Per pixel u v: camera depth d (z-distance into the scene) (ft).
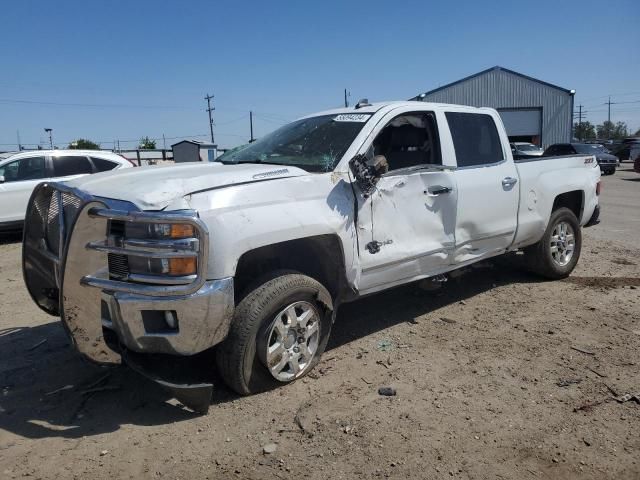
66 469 10.05
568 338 15.88
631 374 13.58
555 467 10.03
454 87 132.67
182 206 10.89
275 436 11.00
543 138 132.77
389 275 14.80
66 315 11.01
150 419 11.75
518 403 12.22
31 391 13.08
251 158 15.57
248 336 11.85
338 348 15.25
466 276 22.50
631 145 131.23
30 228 13.51
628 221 38.27
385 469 9.97
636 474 9.82
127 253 10.80
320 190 13.03
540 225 19.95
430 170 15.70
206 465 10.14
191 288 10.66
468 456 10.33
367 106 16.24
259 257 13.23
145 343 11.02
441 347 15.26
